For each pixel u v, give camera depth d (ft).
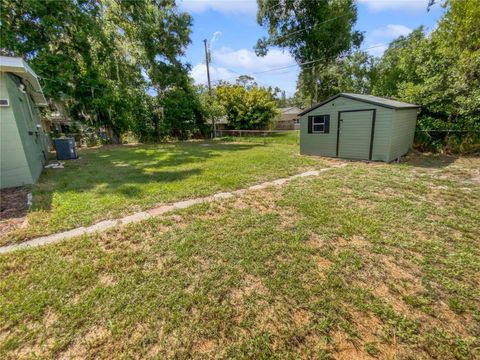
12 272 7.52
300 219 11.10
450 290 6.63
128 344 5.11
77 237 9.66
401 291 6.60
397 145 25.13
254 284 6.89
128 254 8.39
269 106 66.74
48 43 42.19
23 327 5.49
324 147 28.40
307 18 62.95
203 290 6.64
